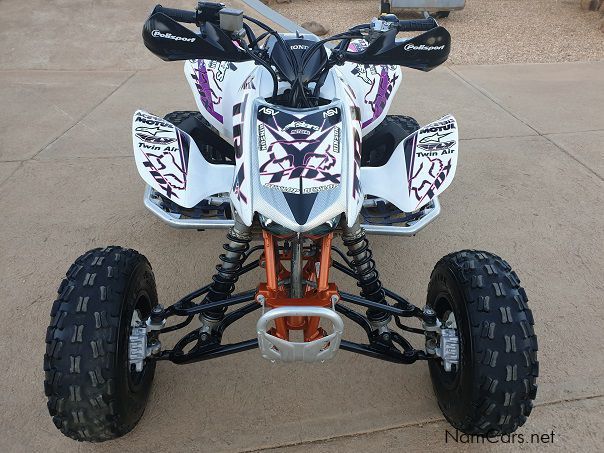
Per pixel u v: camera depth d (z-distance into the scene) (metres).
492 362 2.00
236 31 2.40
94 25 7.59
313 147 2.15
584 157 4.82
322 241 2.17
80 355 1.92
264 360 2.85
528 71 6.86
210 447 2.42
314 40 2.87
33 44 7.18
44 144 4.88
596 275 3.47
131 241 3.69
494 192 4.29
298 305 2.00
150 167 2.54
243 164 2.18
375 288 2.52
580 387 2.72
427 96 6.01
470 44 7.88
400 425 2.53
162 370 2.77
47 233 3.73
